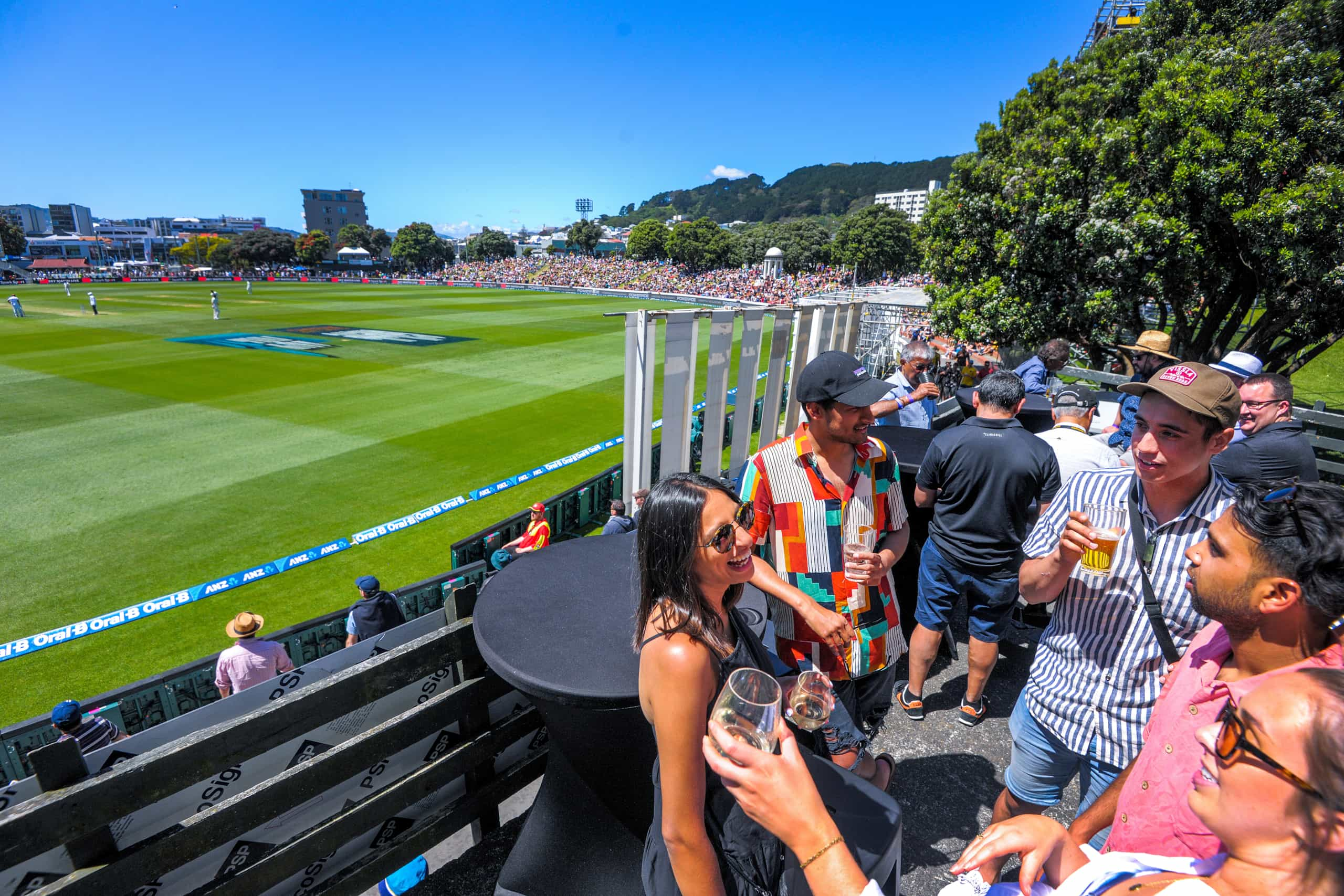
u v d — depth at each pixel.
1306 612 1.11
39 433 14.88
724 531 1.21
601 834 1.83
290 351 26.52
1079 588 1.97
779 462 2.34
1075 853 1.19
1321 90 11.88
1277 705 0.83
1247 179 12.00
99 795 1.32
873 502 2.36
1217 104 11.89
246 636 5.56
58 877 1.53
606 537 2.41
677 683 1.17
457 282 90.94
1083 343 15.91
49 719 4.86
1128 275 13.34
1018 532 2.91
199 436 14.84
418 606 6.86
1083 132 14.69
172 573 8.92
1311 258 11.34
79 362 23.22
